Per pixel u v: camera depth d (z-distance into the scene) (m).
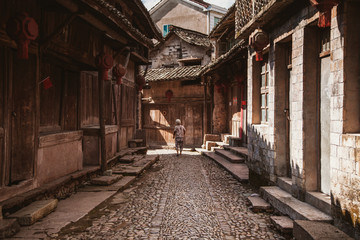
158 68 18.50
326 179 4.52
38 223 4.36
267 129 6.39
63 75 6.64
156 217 4.95
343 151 3.66
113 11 5.51
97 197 5.96
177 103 17.06
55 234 4.05
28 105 4.81
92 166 7.49
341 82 3.76
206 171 9.51
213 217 5.01
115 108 10.21
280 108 5.96
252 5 6.23
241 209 5.46
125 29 6.55
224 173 9.16
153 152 15.30
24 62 4.71
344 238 3.29
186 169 9.88
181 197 6.30
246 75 11.03
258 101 7.51
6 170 4.43
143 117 18.28
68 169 6.34
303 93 4.75
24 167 4.78
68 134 6.25
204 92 15.95
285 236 4.14
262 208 5.24
